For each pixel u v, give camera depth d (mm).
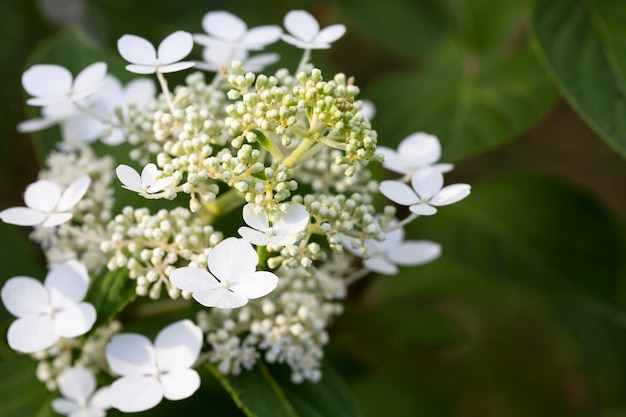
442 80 601
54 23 780
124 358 464
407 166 489
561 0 554
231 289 433
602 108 536
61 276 469
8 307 464
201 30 650
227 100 523
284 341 479
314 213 451
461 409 776
